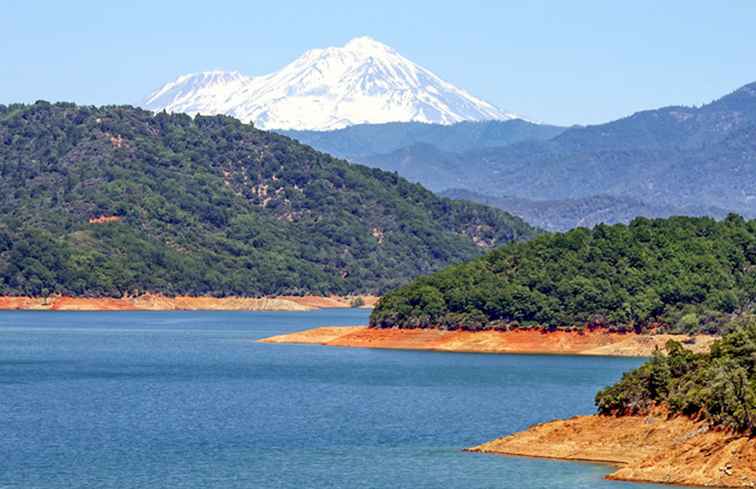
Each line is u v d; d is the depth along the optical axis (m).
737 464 157.00
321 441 193.50
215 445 190.12
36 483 163.12
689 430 168.38
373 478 164.38
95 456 181.38
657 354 183.00
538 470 166.00
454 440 193.50
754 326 189.50
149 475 167.75
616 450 172.50
